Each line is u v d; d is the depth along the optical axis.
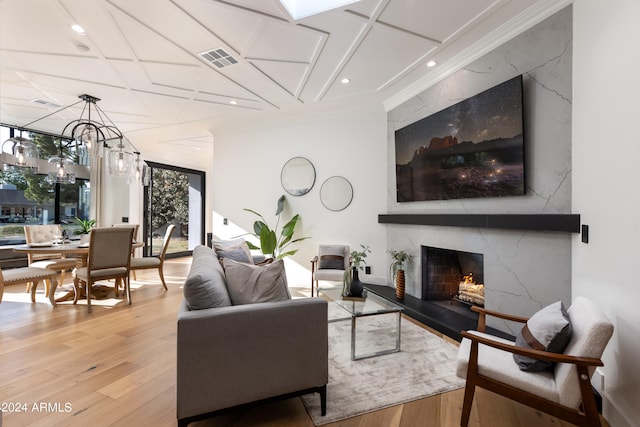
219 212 5.41
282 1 2.19
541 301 2.32
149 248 6.86
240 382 1.51
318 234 4.79
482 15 2.36
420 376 2.05
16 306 3.45
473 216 2.82
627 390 1.46
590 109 1.86
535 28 2.36
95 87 3.63
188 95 3.92
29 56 2.90
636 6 1.42
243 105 4.32
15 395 1.78
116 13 2.25
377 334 2.81
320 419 1.62
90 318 3.07
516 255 2.52
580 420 1.33
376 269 4.44
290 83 3.61
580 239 2.00
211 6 2.20
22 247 3.52
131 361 2.20
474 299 3.26
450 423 1.60
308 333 1.64
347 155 4.62
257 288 1.78
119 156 3.76
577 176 2.03
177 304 3.56
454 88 3.13
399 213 4.07
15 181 4.95
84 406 1.69
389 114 4.25
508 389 1.49
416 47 2.82
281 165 5.02
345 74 3.38
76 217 5.60
